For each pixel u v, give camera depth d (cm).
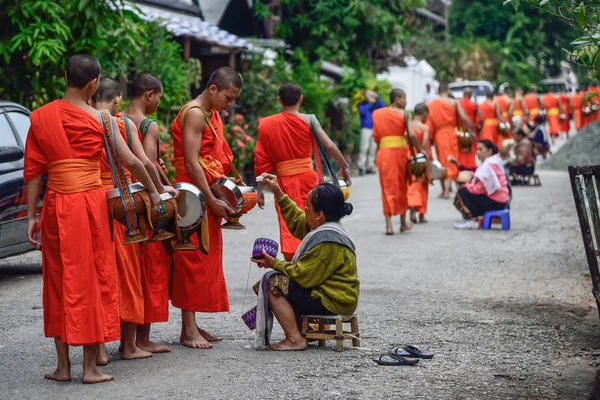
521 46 8400
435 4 8231
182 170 1184
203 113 1169
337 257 1126
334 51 4669
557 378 1041
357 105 4319
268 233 2269
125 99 2862
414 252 1980
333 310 1131
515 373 1059
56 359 1112
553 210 2755
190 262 1161
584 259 1889
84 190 980
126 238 1016
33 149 986
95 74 988
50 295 989
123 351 1110
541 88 8594
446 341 1209
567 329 1284
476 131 3278
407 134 2266
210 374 1038
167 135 2742
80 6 2092
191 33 3262
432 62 7688
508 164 2758
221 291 1180
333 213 1138
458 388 996
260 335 1148
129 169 1010
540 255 1942
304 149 1427
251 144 3338
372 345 1181
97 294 978
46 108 984
